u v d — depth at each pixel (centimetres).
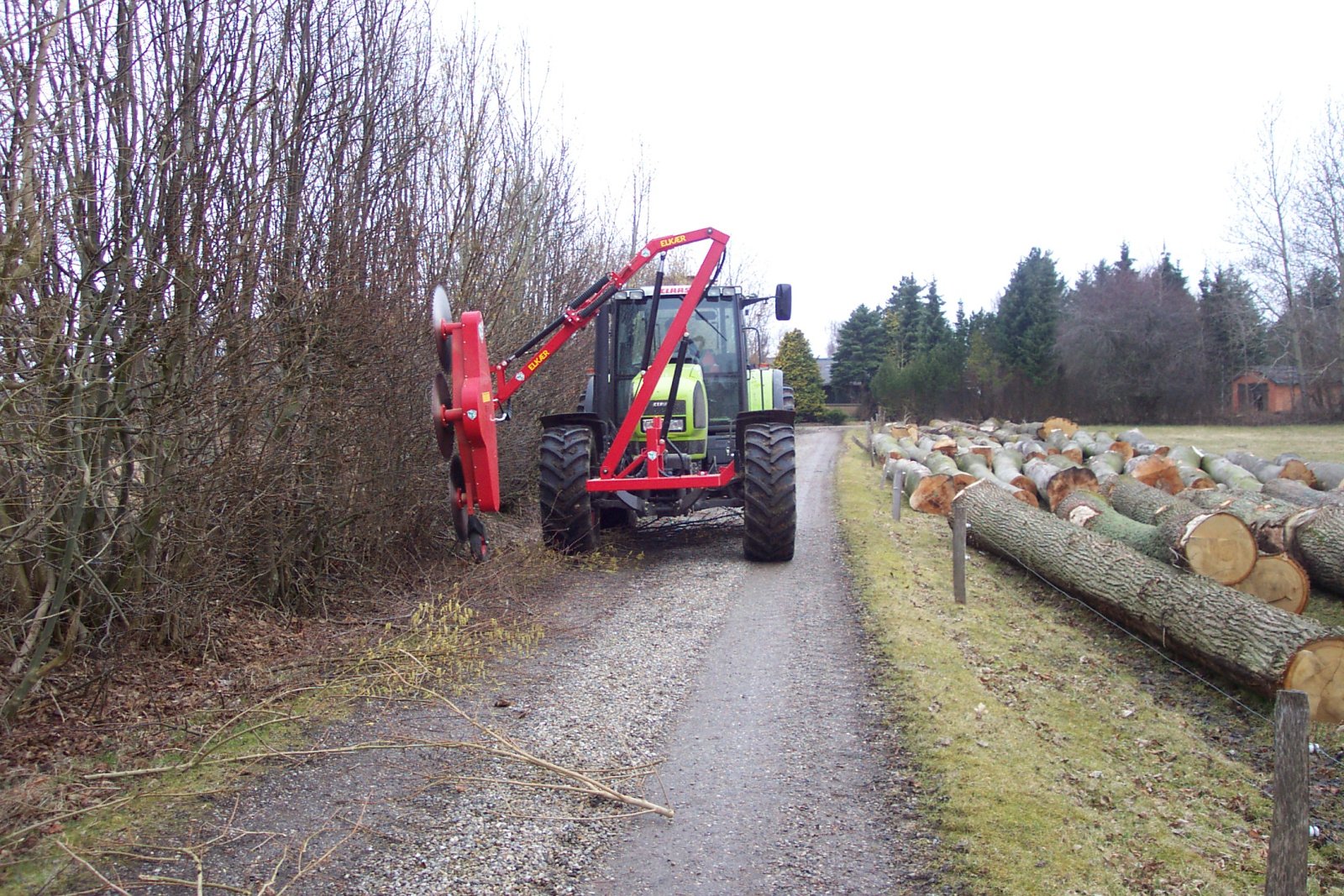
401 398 786
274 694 530
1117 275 4516
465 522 708
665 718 525
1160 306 4288
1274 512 1002
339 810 409
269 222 614
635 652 643
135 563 536
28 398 423
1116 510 1240
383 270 753
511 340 1112
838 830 400
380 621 688
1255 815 476
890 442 2286
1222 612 658
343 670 577
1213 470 1758
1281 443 2853
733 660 627
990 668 638
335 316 651
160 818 396
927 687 567
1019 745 494
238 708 510
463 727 502
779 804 422
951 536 1180
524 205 1200
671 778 449
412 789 429
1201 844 420
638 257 880
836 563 935
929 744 481
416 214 851
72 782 419
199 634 585
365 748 471
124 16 505
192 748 462
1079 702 598
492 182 988
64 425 457
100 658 525
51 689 495
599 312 1032
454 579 829
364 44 728
